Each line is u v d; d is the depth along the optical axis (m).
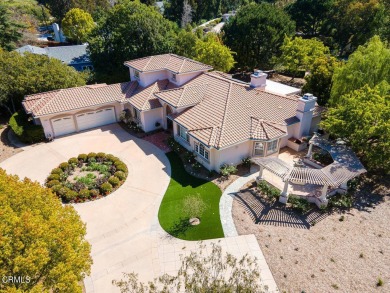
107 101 32.12
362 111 22.20
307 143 27.55
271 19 51.28
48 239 11.54
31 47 52.59
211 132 24.05
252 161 23.72
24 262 10.21
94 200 21.92
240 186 22.86
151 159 26.92
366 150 22.64
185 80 33.03
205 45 44.88
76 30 68.06
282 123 26.11
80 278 12.96
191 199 20.16
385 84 24.92
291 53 46.50
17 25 54.00
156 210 20.73
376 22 54.59
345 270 15.78
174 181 23.77
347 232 18.28
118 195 22.38
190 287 10.80
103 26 46.47
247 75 53.75
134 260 16.91
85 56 52.88
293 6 70.06
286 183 20.23
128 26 43.97
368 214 19.75
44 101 30.70
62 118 30.84
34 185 14.52
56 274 11.06
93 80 44.41
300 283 15.15
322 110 28.83
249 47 51.06
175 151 28.02
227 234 18.42
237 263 16.14
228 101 27.02
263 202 21.06
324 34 66.81
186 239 18.22
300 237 18.02
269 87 38.03
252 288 11.38
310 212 20.02
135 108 30.84
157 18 47.66
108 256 17.19
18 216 12.39
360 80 26.75
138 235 18.64
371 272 15.62
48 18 92.44
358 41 57.50
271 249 17.23
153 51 45.41
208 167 24.94
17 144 30.02
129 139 30.61
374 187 22.39
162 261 16.81
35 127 30.11
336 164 21.27
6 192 12.90
